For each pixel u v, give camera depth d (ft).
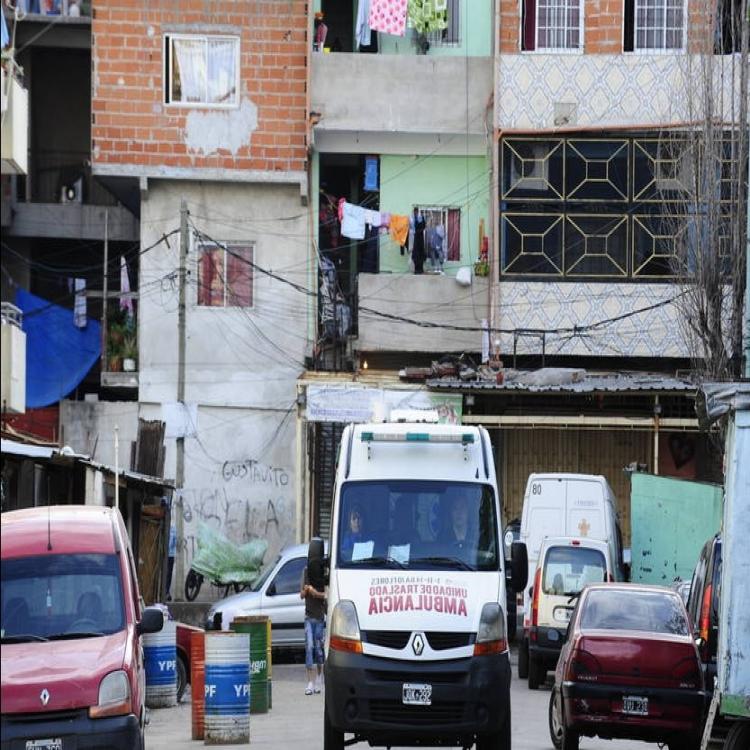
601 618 122.11
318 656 163.94
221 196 254.47
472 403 234.99
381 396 235.81
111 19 253.65
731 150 196.44
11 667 93.66
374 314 250.37
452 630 100.78
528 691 173.58
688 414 240.94
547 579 176.96
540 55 248.32
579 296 246.68
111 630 99.66
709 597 123.34
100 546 103.86
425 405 235.20
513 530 218.18
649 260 246.68
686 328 201.57
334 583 104.73
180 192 254.47
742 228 191.52
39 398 261.44
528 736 130.11
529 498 208.44
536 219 247.70
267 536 250.37
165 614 152.56
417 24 257.75
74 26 281.95
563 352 246.47
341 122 254.06
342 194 270.67
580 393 232.32
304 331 253.44
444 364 242.78
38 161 294.46
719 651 93.40
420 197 257.34
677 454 249.14
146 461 220.43
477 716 99.96
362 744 124.06
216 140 253.85
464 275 249.75
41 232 272.31
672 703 114.32
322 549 108.17
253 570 231.50
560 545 179.52
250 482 250.78
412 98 255.09
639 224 247.09
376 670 99.96
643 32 250.57
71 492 167.43
